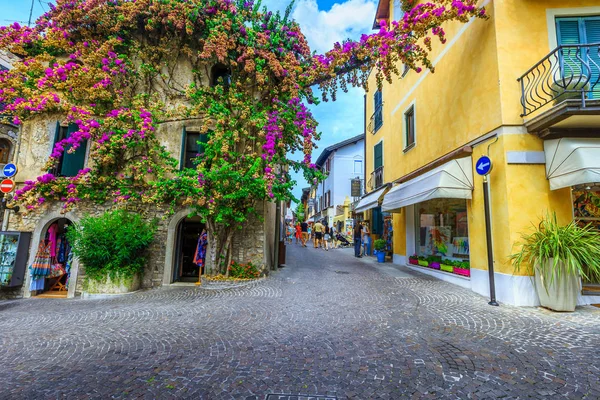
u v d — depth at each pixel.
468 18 7.12
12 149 11.80
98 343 4.50
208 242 9.35
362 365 3.52
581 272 5.10
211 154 9.06
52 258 10.09
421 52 7.58
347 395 2.91
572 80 5.27
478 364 3.46
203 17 9.82
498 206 6.27
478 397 2.83
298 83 9.19
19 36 10.13
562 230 5.44
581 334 4.27
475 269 7.11
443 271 8.80
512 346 3.93
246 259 9.75
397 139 12.35
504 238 6.07
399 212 12.10
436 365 3.46
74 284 9.46
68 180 9.69
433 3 7.89
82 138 9.51
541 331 4.41
